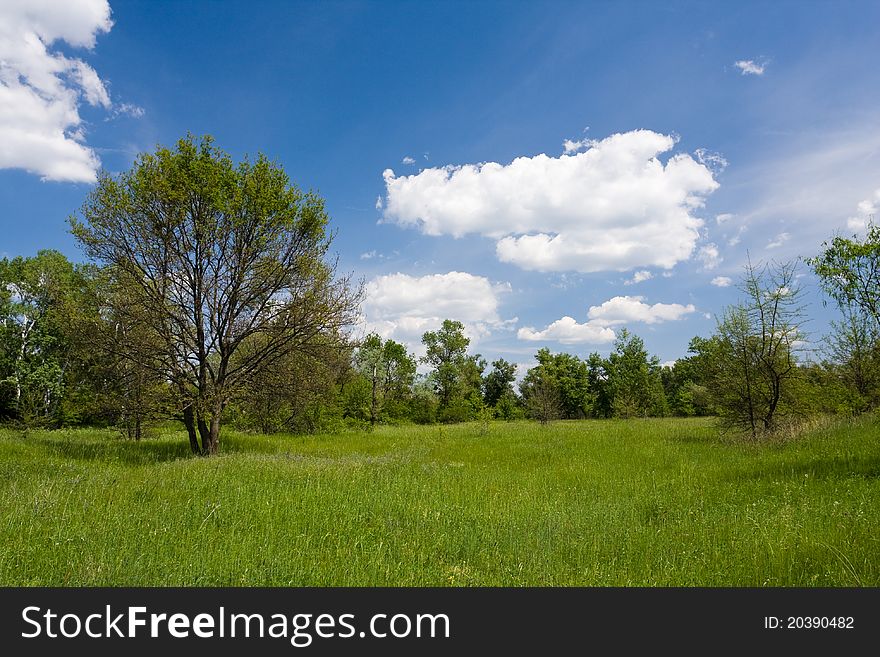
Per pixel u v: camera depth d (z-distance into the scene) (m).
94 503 8.27
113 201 16.52
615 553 6.57
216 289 17.67
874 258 13.13
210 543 6.37
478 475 12.72
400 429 38.78
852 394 18.67
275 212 18.14
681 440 21.12
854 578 5.35
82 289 17.59
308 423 28.30
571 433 27.17
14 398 32.06
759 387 18.64
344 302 18.81
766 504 8.41
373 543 6.86
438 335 74.94
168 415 18.06
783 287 17.75
